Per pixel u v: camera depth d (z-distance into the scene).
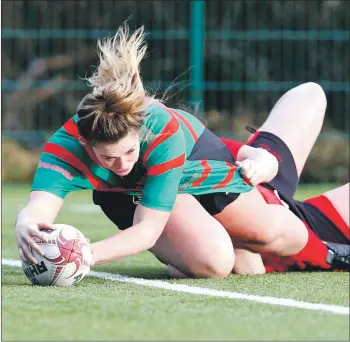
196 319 10.56
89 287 13.34
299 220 15.71
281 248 15.45
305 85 17.66
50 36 42.47
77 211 31.78
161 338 9.56
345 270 16.14
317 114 17.25
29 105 45.03
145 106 12.23
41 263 13.09
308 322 10.47
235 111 41.94
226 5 47.25
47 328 10.05
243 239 15.18
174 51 43.41
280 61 44.00
